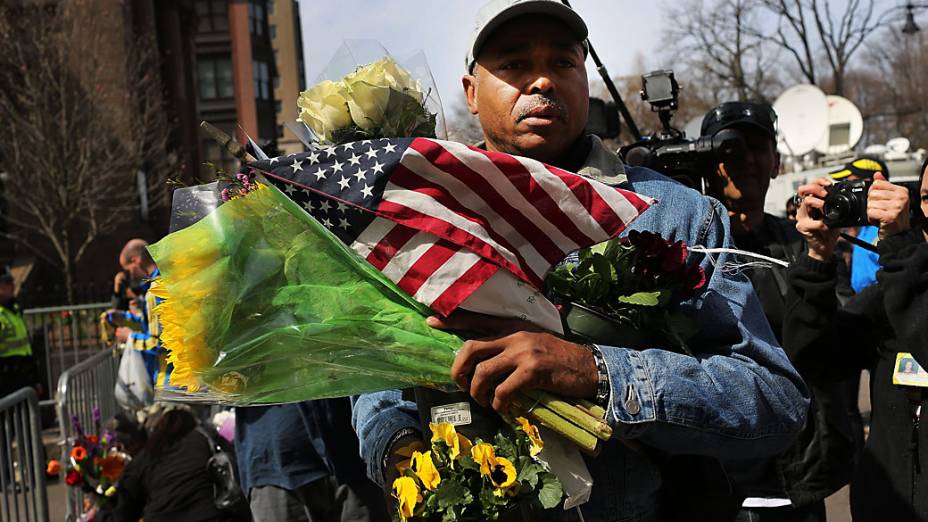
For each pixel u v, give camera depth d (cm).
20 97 2506
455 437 188
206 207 212
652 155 379
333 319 190
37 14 2594
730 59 3797
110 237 2902
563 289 203
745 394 198
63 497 798
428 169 187
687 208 225
